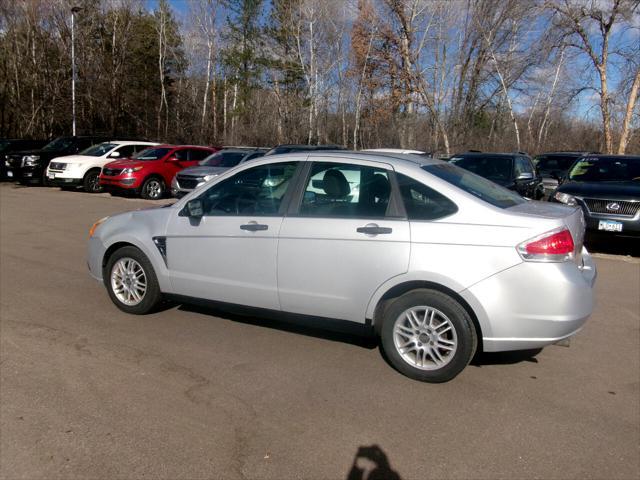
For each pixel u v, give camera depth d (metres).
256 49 34.94
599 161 10.35
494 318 3.74
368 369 4.20
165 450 3.04
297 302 4.38
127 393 3.69
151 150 16.98
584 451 3.14
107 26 36.19
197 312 5.45
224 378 3.97
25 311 5.34
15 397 3.59
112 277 5.33
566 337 3.79
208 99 40.19
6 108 32.25
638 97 22.62
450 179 4.14
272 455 3.03
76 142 19.39
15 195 15.91
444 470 2.93
